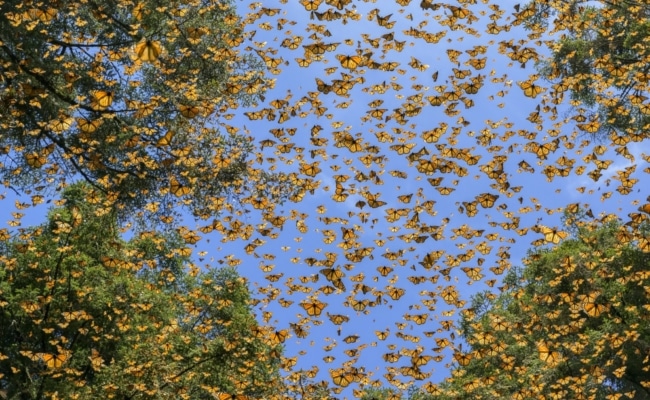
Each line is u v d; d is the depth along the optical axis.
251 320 14.41
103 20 13.22
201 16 14.11
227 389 12.93
